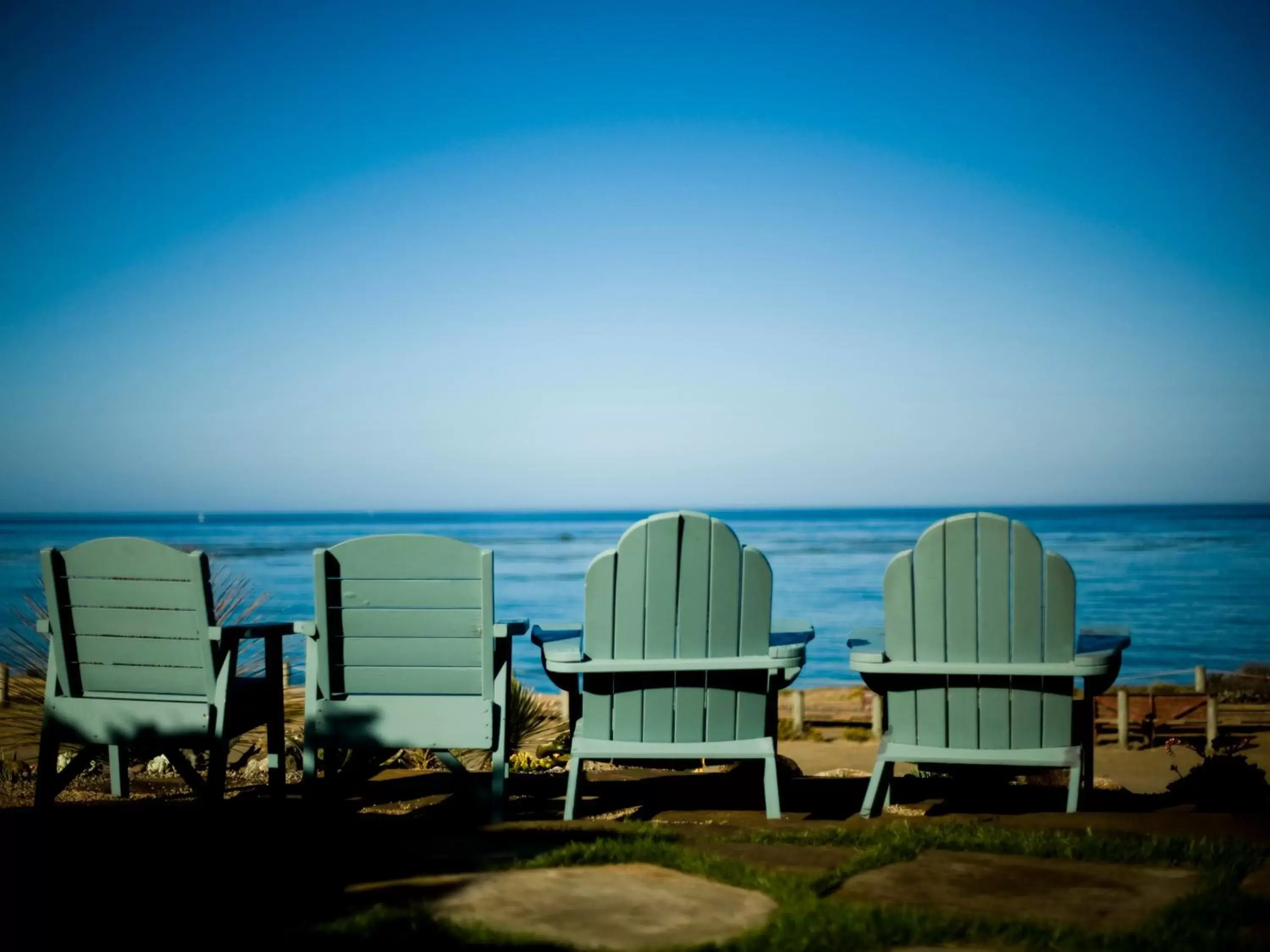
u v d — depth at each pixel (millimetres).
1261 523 104875
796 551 70375
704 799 4043
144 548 3486
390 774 4586
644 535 3496
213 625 3510
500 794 3475
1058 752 3389
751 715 3553
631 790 4246
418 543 3469
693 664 3461
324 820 3443
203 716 3471
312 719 3488
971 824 3199
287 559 62375
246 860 2900
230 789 4242
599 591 3521
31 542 90750
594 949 2158
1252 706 16984
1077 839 2898
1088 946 2117
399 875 2740
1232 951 2064
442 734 3449
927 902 2459
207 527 137250
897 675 3535
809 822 3457
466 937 2182
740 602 3502
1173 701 15242
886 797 3635
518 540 93375
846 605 40531
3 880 2748
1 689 6078
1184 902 2348
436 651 3512
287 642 13531
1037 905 2432
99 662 3602
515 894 2562
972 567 3418
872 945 2158
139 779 4504
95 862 2881
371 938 2184
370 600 3508
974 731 3449
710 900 2516
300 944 2164
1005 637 3406
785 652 3449
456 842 3109
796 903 2404
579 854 2852
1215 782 3734
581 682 3705
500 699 3498
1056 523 111250
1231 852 2752
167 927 2342
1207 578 48500
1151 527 96062
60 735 3570
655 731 3553
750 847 3012
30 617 5961
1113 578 48312
